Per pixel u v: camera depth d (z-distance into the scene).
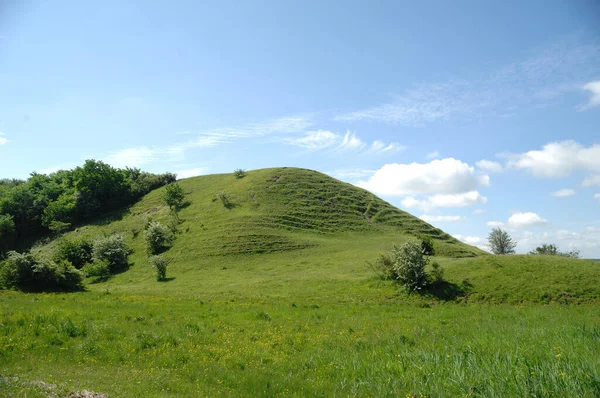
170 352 16.19
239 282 49.66
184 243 74.81
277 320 24.31
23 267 46.91
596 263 39.84
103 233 90.31
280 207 90.50
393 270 40.19
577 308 28.52
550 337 15.16
